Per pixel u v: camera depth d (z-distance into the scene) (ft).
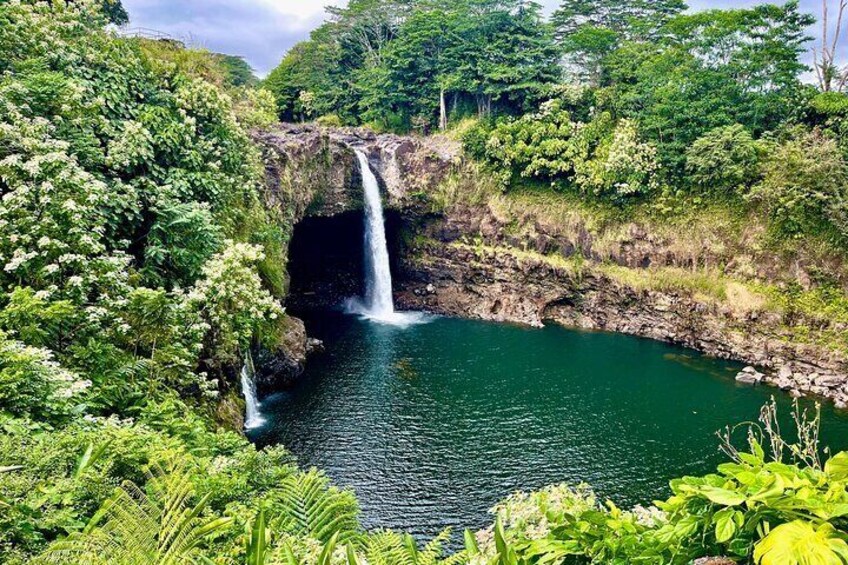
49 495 17.44
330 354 94.48
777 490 9.13
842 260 89.40
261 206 78.48
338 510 24.84
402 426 68.59
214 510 22.25
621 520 12.32
